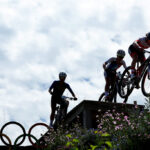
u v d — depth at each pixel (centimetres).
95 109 821
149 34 861
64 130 830
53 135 802
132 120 672
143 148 592
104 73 996
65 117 938
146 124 644
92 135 680
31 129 835
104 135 659
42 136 829
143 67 895
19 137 805
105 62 961
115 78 989
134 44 895
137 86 898
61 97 961
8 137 806
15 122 821
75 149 652
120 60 952
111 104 834
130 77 914
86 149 646
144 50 886
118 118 707
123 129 656
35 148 843
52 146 767
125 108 823
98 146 639
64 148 687
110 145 617
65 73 958
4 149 830
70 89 966
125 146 607
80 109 838
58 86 959
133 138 616
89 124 801
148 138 608
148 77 877
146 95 880
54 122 972
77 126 773
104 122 730
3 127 810
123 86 955
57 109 973
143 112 675
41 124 852
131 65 909
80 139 668
